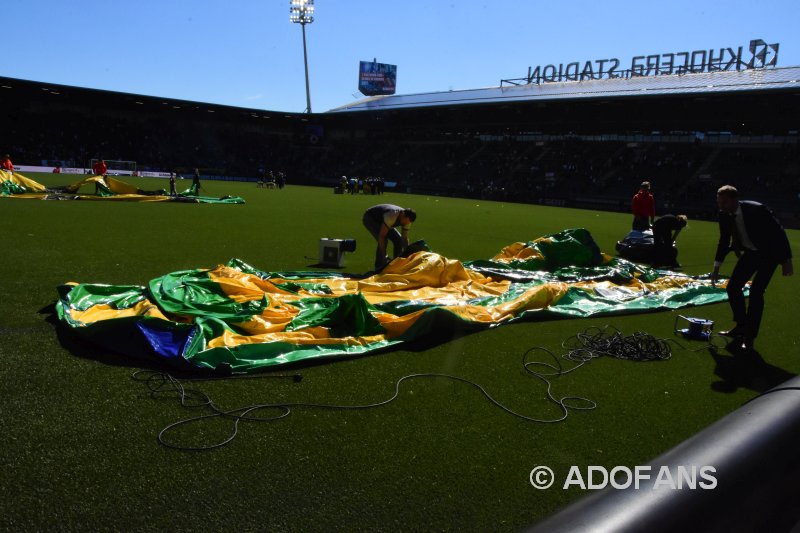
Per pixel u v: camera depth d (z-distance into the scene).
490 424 4.21
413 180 61.75
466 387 4.91
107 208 20.94
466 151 62.62
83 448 3.55
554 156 56.16
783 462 1.57
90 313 6.06
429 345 6.01
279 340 5.43
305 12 68.75
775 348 6.56
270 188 47.56
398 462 3.59
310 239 14.64
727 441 1.59
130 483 3.21
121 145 57.81
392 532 2.91
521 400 4.69
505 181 55.34
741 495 1.41
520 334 6.59
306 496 3.17
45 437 3.66
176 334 5.32
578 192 49.94
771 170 43.84
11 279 8.03
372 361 5.44
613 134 54.22
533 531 1.22
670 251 12.89
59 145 54.00
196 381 4.70
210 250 11.86
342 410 4.32
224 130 66.69
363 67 79.81
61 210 19.17
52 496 3.05
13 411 3.98
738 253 6.96
